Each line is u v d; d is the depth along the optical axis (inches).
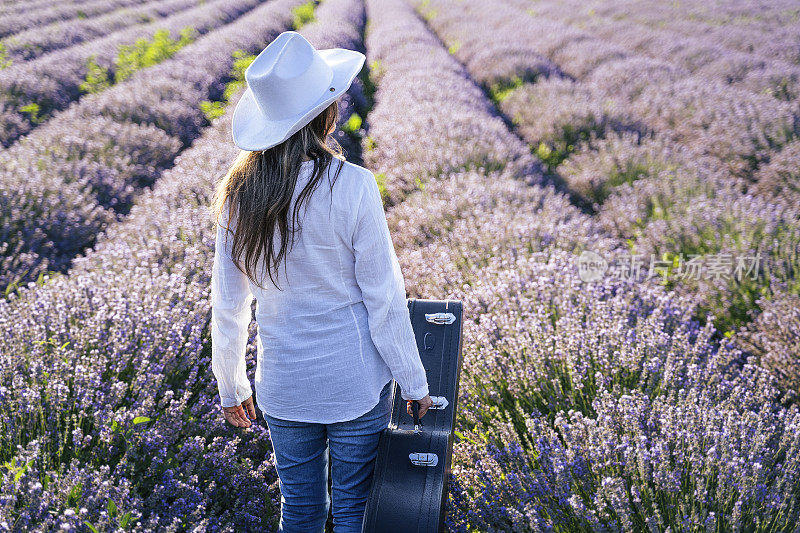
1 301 120.6
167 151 289.1
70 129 276.2
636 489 80.8
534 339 111.5
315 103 55.1
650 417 89.8
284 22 680.4
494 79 430.9
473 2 825.5
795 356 124.6
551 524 77.4
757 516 75.5
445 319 76.8
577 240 173.9
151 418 90.8
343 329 59.5
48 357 96.0
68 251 190.4
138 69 435.8
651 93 346.0
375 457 66.3
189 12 719.7
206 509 84.7
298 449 65.8
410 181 237.3
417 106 330.3
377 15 812.0
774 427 89.7
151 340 103.4
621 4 661.9
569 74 445.1
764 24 483.5
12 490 67.2
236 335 63.7
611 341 109.7
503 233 169.3
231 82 431.5
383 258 57.8
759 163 241.9
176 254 155.3
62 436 82.9
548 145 299.4
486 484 85.4
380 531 59.3
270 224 55.2
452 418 68.9
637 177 244.7
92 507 68.4
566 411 102.0
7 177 201.2
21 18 585.0
